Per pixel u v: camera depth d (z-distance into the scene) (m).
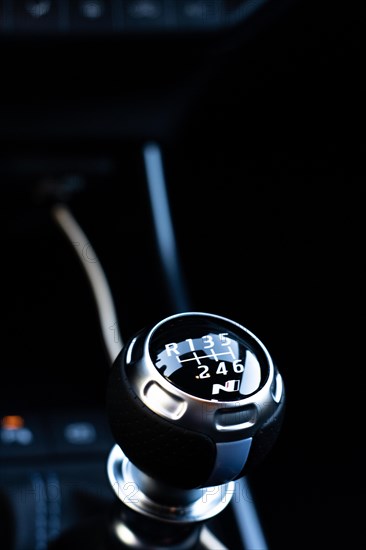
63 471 0.50
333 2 0.51
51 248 0.72
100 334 0.66
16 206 0.70
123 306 0.63
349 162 0.58
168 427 0.28
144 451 0.28
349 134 0.57
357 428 0.58
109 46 0.59
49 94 0.63
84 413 0.58
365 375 0.58
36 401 0.63
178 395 0.28
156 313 0.63
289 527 0.58
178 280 0.64
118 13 0.58
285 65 0.58
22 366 0.66
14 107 0.63
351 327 0.58
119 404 0.29
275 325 0.62
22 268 0.72
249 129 0.65
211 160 0.67
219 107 0.65
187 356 0.28
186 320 0.30
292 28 0.55
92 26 0.57
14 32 0.56
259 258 0.64
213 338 0.29
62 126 0.65
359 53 0.54
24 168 0.66
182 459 0.28
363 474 0.57
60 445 0.54
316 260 0.60
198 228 0.68
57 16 0.57
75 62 0.60
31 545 0.44
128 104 0.65
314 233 0.61
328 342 0.60
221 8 0.58
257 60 0.59
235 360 0.29
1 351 0.67
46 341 0.69
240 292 0.65
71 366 0.67
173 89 0.64
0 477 0.49
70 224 0.67
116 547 0.34
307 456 0.61
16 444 0.53
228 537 0.47
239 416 0.28
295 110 0.61
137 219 0.66
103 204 0.69
